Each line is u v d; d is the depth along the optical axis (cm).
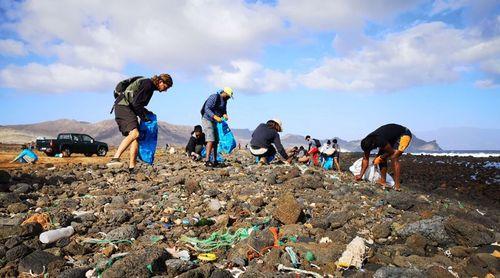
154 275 363
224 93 1080
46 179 821
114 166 1032
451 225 466
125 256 387
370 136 915
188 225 524
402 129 902
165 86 791
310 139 1628
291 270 378
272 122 1232
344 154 5003
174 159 1543
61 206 595
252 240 438
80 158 1852
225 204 640
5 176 757
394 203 674
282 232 485
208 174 930
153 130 842
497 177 2325
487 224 646
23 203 600
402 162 3762
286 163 1247
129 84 798
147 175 915
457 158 4538
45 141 2367
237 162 1295
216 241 464
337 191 774
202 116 1086
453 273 380
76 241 445
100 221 515
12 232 435
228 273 361
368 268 396
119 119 808
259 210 605
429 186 1677
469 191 1605
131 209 580
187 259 402
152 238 461
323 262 400
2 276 361
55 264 377
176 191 724
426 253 454
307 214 584
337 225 534
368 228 541
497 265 389
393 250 448
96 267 368
